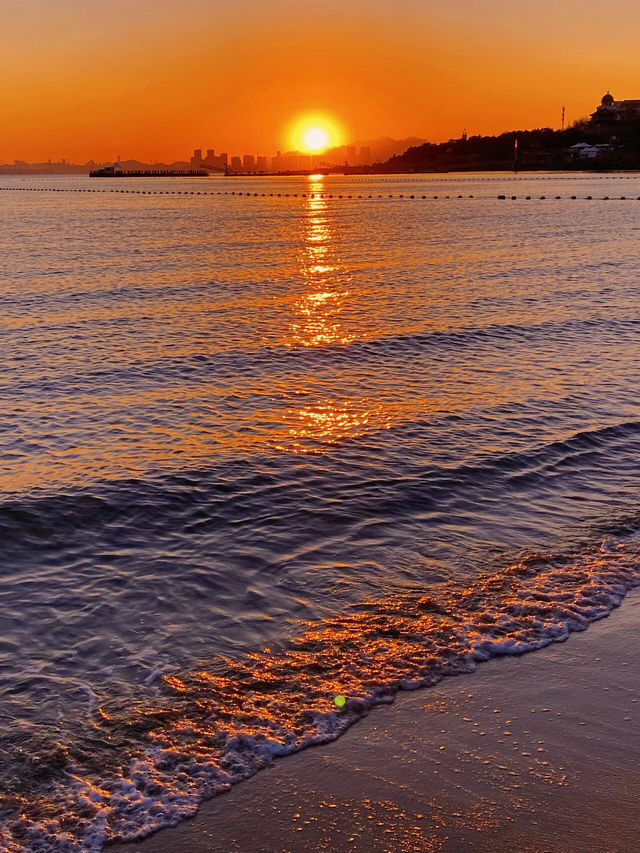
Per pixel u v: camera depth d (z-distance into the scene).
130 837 5.42
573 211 91.44
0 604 8.59
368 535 10.40
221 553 9.87
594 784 5.86
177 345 21.98
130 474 12.41
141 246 54.34
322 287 34.00
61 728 6.53
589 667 7.44
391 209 106.56
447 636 7.96
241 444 13.91
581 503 11.60
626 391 17.28
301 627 8.15
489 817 5.53
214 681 7.19
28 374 18.81
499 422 15.11
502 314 26.42
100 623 8.23
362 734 6.45
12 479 12.20
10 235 63.75
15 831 5.46
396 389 17.53
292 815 5.58
